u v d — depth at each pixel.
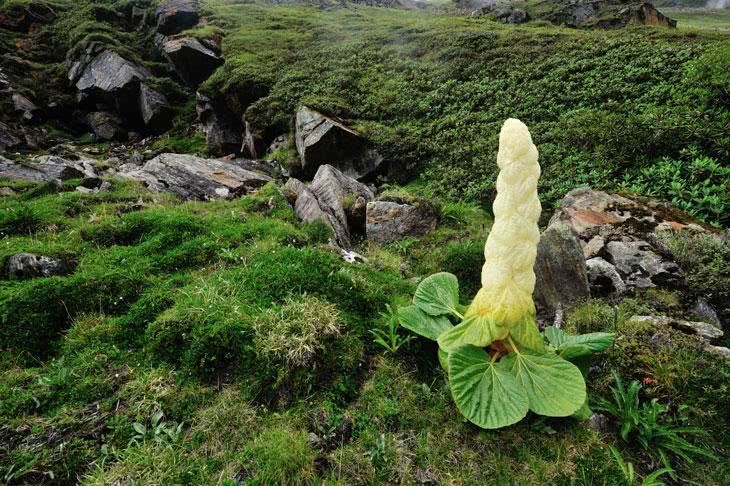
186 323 2.68
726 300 3.05
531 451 2.11
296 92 9.55
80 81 12.31
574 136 6.09
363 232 4.95
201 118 11.08
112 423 2.20
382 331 2.67
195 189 5.94
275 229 4.03
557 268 3.26
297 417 2.24
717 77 5.90
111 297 3.05
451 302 2.60
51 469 2.00
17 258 3.35
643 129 5.39
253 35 13.70
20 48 14.16
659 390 2.33
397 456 2.09
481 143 6.87
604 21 13.86
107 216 4.30
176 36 12.98
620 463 1.98
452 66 9.62
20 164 6.07
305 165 7.60
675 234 3.58
